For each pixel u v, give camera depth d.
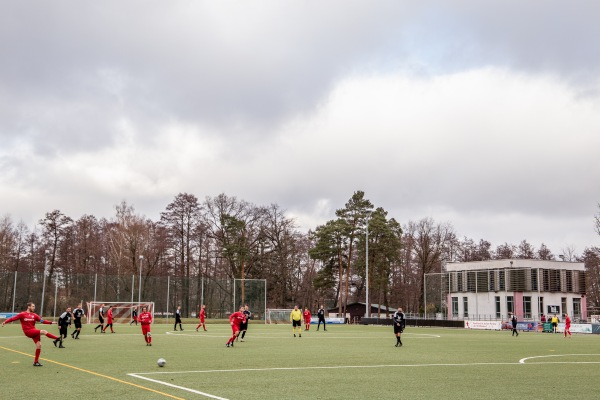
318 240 90.56
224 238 89.31
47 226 93.00
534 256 122.06
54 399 12.48
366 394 13.73
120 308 63.75
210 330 47.56
